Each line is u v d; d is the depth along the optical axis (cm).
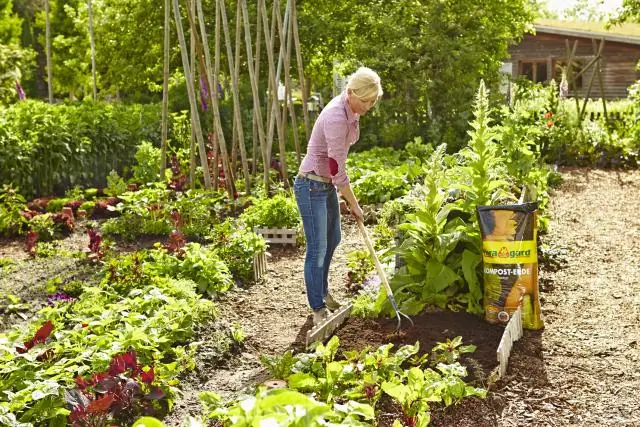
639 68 2203
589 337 506
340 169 488
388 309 522
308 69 1858
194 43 997
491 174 580
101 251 751
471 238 531
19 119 1109
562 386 429
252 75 1026
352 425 311
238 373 469
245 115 1476
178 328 495
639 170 1417
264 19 1055
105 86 2352
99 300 556
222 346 499
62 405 375
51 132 1109
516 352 473
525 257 499
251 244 704
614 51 2567
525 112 1553
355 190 1008
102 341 438
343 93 493
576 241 818
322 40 1670
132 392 384
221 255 698
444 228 548
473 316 518
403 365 443
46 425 376
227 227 775
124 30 1795
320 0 1725
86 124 1165
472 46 1464
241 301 620
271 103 1161
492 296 504
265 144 1073
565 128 1524
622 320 544
